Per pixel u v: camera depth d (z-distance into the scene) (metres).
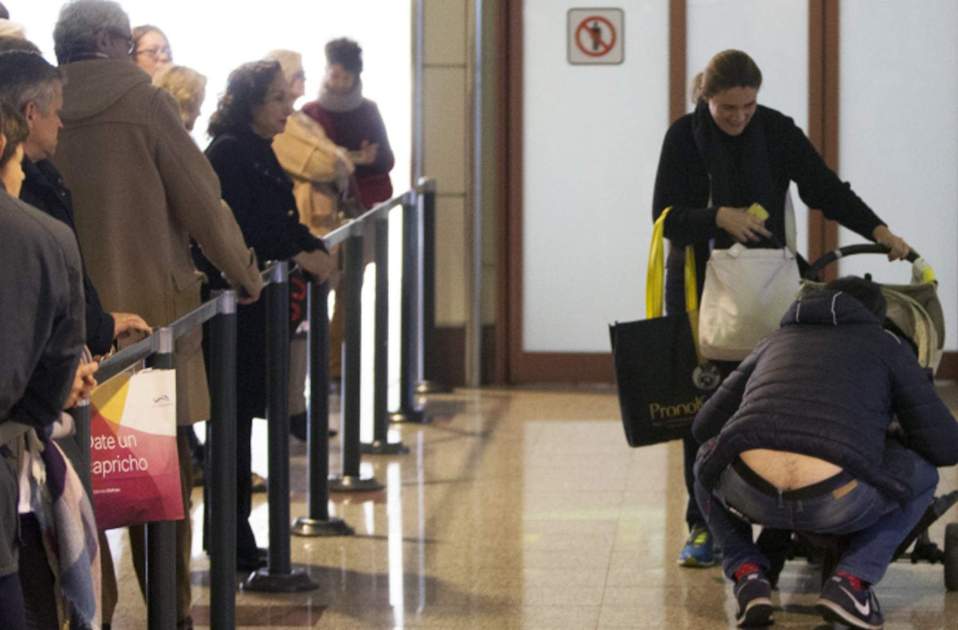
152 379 5.25
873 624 6.18
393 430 10.89
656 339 7.22
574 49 12.22
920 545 7.28
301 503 8.98
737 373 6.52
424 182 12.00
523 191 12.35
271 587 7.18
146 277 6.12
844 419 6.07
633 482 9.33
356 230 9.00
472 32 12.16
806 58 12.03
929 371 6.69
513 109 12.28
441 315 12.41
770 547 6.91
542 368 12.49
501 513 8.62
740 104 7.14
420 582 7.34
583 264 12.38
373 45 12.29
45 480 4.40
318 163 9.77
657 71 12.18
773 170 7.34
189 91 7.78
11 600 4.14
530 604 6.98
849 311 6.34
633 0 12.16
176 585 6.19
